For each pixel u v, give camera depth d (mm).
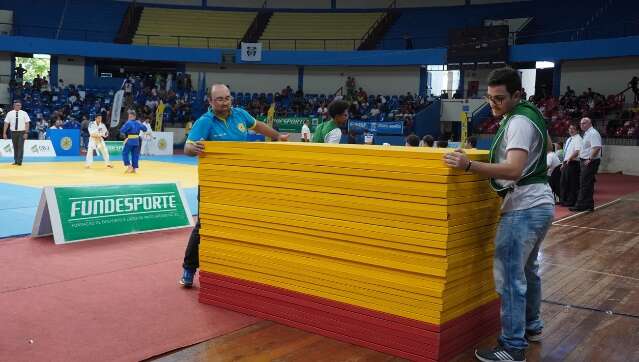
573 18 31016
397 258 3873
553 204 3812
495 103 3771
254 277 4566
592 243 8273
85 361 3547
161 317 4449
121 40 35062
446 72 35656
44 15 34719
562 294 5539
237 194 4637
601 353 4023
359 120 30500
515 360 3756
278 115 32781
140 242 7184
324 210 4180
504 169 3516
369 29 35875
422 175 3736
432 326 3756
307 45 36000
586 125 11773
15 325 4156
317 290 4246
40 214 7180
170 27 36094
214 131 5152
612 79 29078
